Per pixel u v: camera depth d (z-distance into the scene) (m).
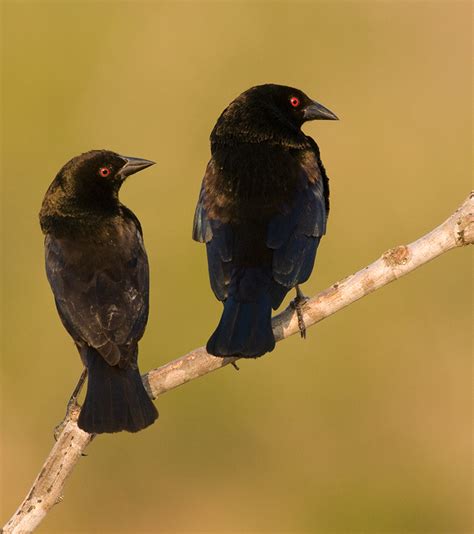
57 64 16.86
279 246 9.88
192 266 15.53
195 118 16.91
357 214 16.59
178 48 17.20
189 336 15.30
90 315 9.67
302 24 17.62
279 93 10.98
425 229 16.50
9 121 16.62
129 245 10.16
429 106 17.61
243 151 10.45
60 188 10.41
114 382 9.28
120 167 10.52
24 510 8.88
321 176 10.70
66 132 16.69
